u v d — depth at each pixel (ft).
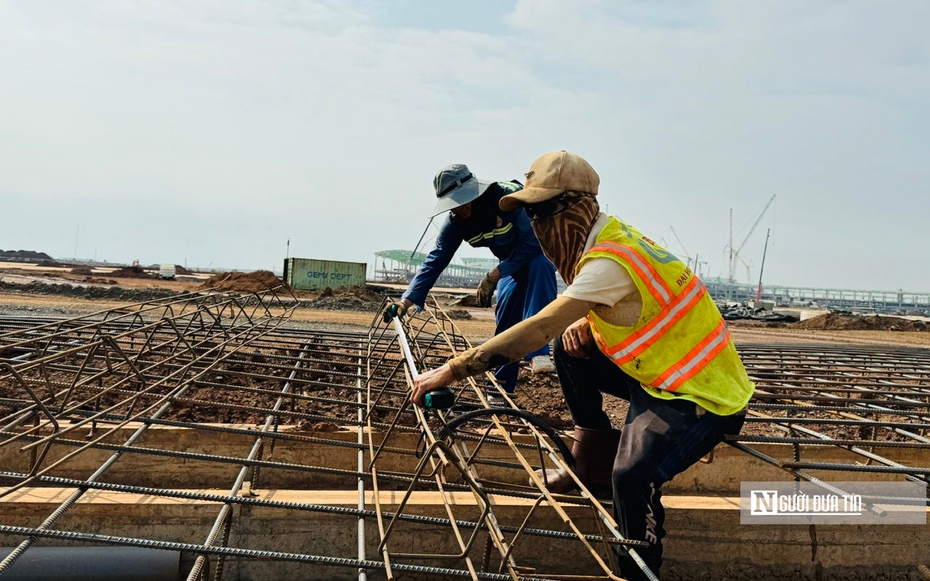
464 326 58.95
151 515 11.37
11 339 19.12
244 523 11.66
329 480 14.98
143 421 11.84
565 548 12.05
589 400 11.32
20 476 9.06
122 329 20.66
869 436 17.54
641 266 8.66
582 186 9.11
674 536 12.50
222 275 117.80
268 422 14.39
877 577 12.82
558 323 8.44
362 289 103.81
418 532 11.86
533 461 15.08
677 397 8.95
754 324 106.73
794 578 12.67
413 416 16.42
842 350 30.14
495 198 15.21
